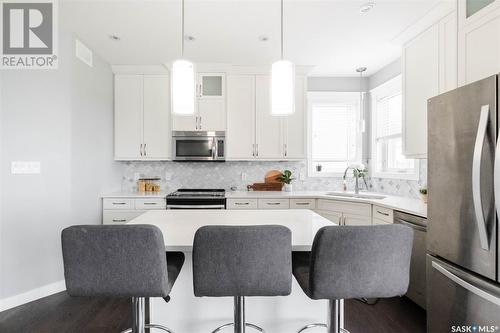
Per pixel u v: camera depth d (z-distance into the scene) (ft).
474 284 4.54
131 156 11.85
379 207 8.79
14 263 7.68
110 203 10.78
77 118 9.23
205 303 5.58
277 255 3.69
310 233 4.87
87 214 9.82
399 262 3.77
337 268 3.71
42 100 8.21
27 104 7.99
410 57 8.58
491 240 4.23
